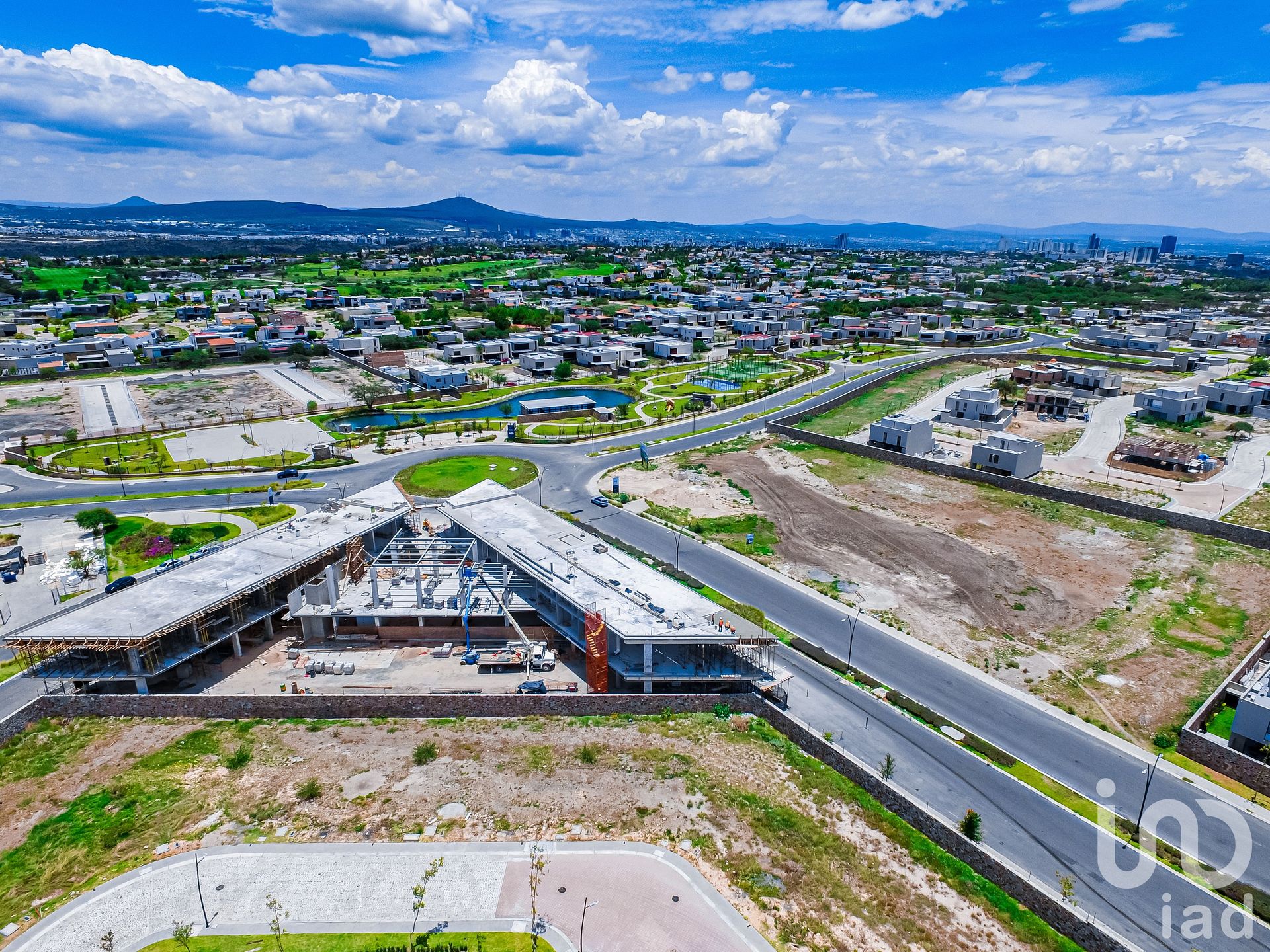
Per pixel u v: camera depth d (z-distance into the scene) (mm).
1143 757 66562
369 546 105562
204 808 59969
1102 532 113688
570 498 130375
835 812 60625
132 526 116688
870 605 93562
